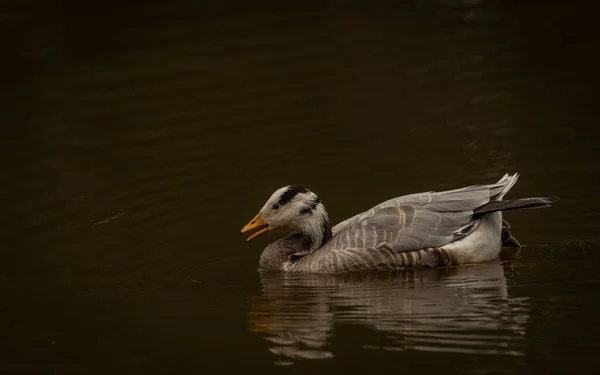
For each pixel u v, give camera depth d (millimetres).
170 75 24078
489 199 14586
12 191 18469
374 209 14984
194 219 17156
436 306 13000
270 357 11664
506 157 18828
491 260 14734
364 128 20688
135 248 16016
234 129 21031
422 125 20812
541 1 28391
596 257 14547
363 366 11258
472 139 19828
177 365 11594
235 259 15602
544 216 16422
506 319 12414
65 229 16812
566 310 12586
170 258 15602
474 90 22297
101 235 16547
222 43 26031
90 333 12680
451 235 14469
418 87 22781
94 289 14305
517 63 23781
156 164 19500
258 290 14141
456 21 27234
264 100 22422
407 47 25391
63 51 25844
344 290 13906
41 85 23812
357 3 28906
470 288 13602
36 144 20750
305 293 13891
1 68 24828
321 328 12461
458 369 11055
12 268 15203
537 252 14953
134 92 23156
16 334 12711
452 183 17844
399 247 14414
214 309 13383
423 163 18938
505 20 27094
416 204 14797
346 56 24781
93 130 21266
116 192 18328
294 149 19984
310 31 26875
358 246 14562
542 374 10844
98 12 28250
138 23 27641
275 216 15391
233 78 23719
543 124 20219
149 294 14070
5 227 16906
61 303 13750
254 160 19453
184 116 21797
